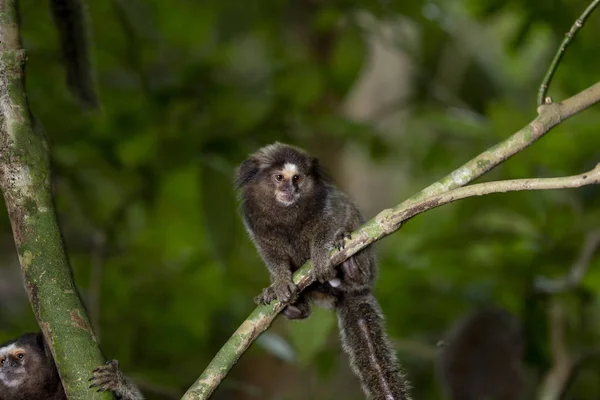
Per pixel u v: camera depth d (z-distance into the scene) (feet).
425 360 45.83
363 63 41.22
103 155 41.39
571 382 36.37
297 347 29.30
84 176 42.22
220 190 36.19
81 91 30.27
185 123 40.57
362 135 42.32
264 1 46.24
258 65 54.13
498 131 40.29
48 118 40.60
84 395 19.20
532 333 39.86
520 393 42.11
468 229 39.52
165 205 44.04
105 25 42.11
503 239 39.55
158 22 47.50
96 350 19.76
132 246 45.09
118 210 42.45
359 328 28.35
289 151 29.94
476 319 44.11
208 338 43.62
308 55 46.52
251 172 29.91
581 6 41.63
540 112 21.79
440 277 42.65
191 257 44.98
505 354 42.78
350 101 56.13
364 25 43.62
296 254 29.32
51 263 19.88
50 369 29.94
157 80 43.62
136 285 43.09
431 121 43.93
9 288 54.08
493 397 41.83
